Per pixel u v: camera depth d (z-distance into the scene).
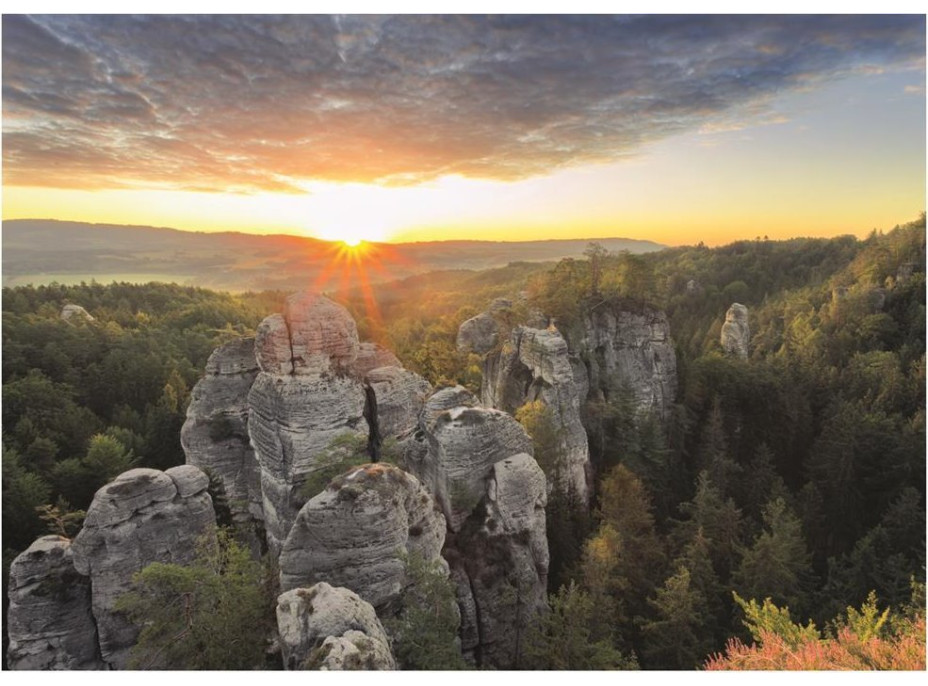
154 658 22.23
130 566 29.17
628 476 45.19
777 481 47.12
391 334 128.25
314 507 25.59
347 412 39.25
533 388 51.44
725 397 58.12
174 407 71.75
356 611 20.14
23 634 28.28
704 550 35.50
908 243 105.94
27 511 46.75
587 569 32.59
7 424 63.88
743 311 85.38
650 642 32.56
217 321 122.00
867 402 60.56
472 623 29.14
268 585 26.25
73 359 83.44
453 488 31.94
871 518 46.53
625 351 57.50
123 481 30.08
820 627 32.91
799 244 185.12
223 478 45.88
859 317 89.75
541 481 32.81
